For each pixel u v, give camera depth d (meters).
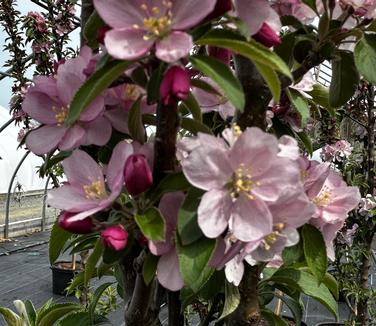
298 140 0.26
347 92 0.19
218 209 0.14
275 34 0.15
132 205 0.16
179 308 0.20
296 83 0.19
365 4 0.17
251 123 0.18
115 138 0.18
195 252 0.14
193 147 0.15
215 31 0.14
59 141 0.17
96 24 0.16
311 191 0.19
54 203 0.16
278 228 0.15
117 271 0.24
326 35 0.17
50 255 0.21
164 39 0.13
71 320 0.25
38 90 0.17
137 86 0.17
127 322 0.19
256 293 0.20
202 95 0.20
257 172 0.14
